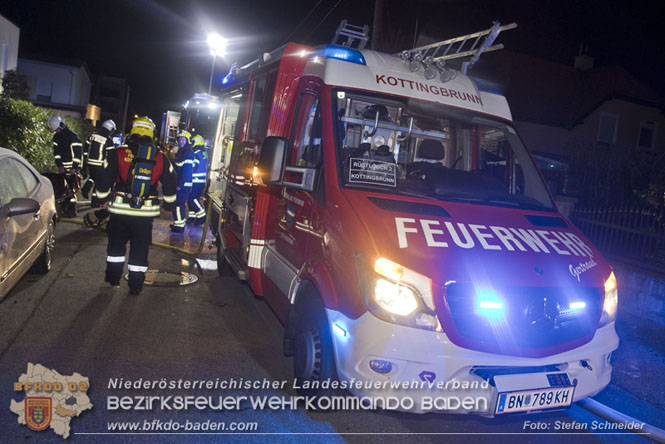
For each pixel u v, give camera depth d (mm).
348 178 3850
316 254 3820
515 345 3227
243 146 6160
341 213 3586
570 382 3369
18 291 5699
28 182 5891
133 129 5844
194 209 10578
